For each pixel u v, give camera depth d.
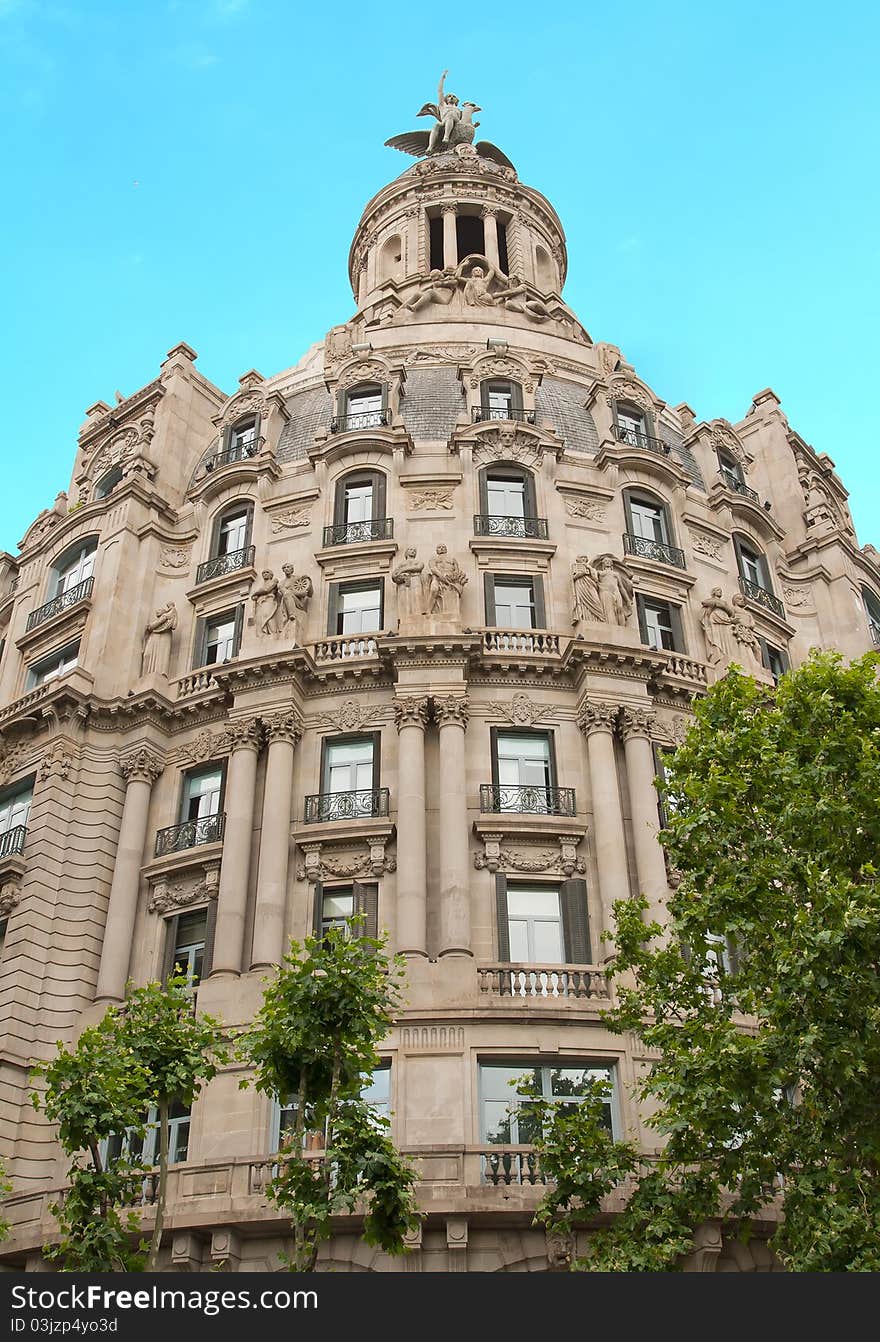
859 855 25.22
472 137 72.00
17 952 35.94
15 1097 33.69
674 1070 24.34
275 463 46.62
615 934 34.22
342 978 22.88
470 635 38.69
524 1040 31.86
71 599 46.00
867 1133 22.31
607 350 54.25
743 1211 24.31
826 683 27.22
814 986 22.30
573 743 38.78
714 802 26.52
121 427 52.44
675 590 44.75
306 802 37.62
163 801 40.00
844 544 51.75
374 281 64.88
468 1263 28.44
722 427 55.19
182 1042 24.59
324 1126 23.62
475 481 44.59
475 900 35.28
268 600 41.50
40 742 40.72
